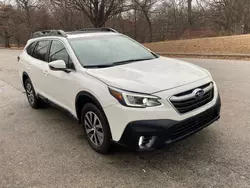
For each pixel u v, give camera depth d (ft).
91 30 18.48
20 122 18.42
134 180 10.91
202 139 13.75
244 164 11.35
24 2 147.95
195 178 10.68
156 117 10.68
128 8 79.61
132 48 16.42
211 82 12.73
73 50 14.74
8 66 51.11
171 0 105.09
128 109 10.85
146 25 112.78
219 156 12.09
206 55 49.29
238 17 82.02
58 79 15.29
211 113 12.39
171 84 11.26
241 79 26.58
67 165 12.41
